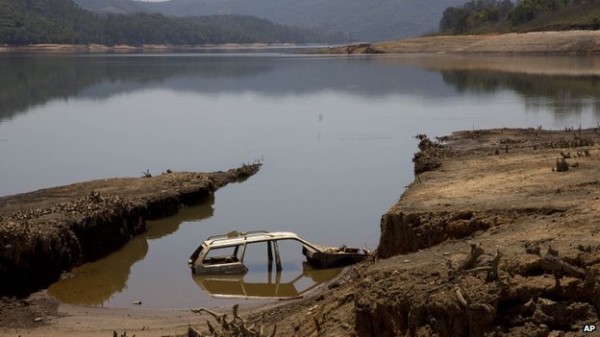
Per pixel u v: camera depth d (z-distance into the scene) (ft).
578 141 99.71
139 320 62.95
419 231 58.75
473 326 35.47
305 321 48.70
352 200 103.50
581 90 222.07
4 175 127.03
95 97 259.80
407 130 161.58
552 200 57.62
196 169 128.77
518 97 212.64
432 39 562.66
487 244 45.70
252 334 45.70
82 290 71.31
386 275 41.81
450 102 209.77
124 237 86.12
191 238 88.28
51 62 496.64
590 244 40.91
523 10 556.10
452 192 68.64
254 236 76.79
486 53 471.21
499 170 79.05
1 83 315.99
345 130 166.09
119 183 107.24
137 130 178.40
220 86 294.25
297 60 499.92
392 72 338.34
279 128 173.99
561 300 35.76
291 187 113.09
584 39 439.22
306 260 77.51
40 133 175.63
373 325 39.45
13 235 69.31
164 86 299.99
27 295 69.26
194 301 67.97
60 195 100.48
